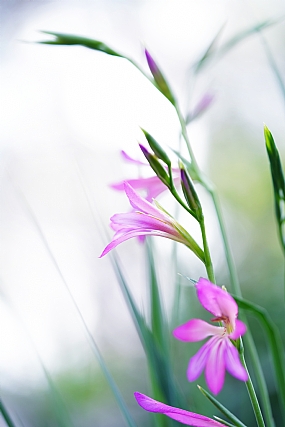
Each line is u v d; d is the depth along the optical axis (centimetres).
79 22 167
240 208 162
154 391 62
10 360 100
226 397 104
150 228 54
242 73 164
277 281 140
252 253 152
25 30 174
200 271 123
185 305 116
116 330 135
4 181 129
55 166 132
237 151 166
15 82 151
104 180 88
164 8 163
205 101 68
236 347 51
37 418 89
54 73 144
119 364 141
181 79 162
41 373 80
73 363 135
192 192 53
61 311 96
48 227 125
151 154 53
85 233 109
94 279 106
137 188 62
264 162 161
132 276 101
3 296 66
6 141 143
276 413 104
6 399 98
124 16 163
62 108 139
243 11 141
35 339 85
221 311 51
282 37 162
